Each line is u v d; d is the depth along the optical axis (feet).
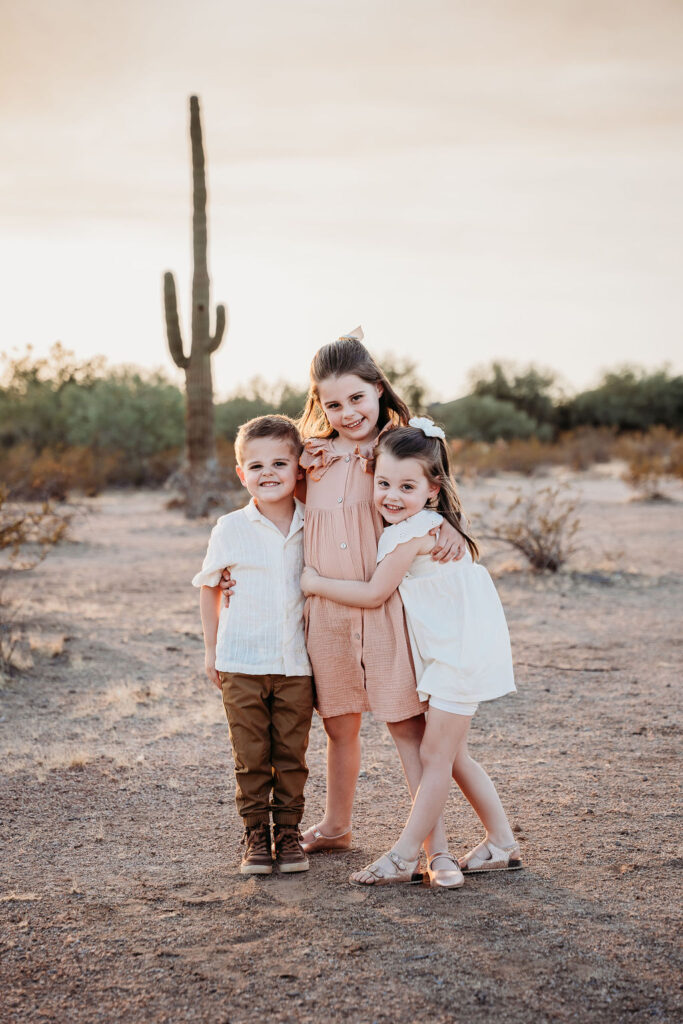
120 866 10.36
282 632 10.25
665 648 21.33
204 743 14.79
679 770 13.37
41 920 9.05
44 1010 7.54
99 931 8.82
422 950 8.33
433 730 9.71
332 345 10.57
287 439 10.45
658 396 178.50
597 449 105.50
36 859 10.55
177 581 30.96
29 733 15.19
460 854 10.61
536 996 7.60
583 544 38.40
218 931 8.78
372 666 10.05
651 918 8.94
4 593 27.78
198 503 50.31
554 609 26.00
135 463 80.59
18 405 97.96
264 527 10.49
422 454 9.80
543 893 9.52
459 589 9.86
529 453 92.07
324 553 10.21
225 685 10.30
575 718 16.07
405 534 9.77
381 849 10.83
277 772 10.32
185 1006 7.55
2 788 12.76
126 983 7.89
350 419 10.39
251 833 10.21
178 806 12.20
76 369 103.71
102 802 12.32
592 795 12.42
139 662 20.02
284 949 8.40
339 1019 7.32
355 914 9.07
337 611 10.16
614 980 7.83
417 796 9.82
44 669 19.26
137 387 92.53
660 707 16.65
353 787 10.77
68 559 36.09
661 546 38.09
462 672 9.66
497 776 13.25
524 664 19.94
